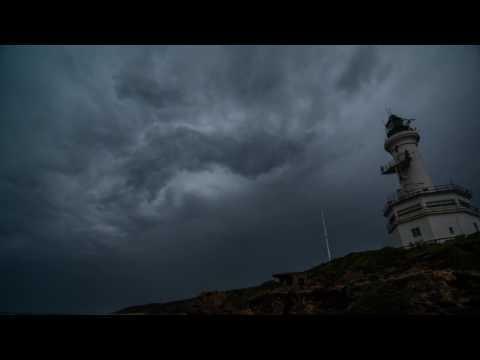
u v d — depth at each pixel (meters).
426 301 16.88
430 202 42.84
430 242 37.38
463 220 41.06
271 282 34.50
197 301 30.38
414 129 51.06
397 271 25.86
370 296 19.56
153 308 31.41
